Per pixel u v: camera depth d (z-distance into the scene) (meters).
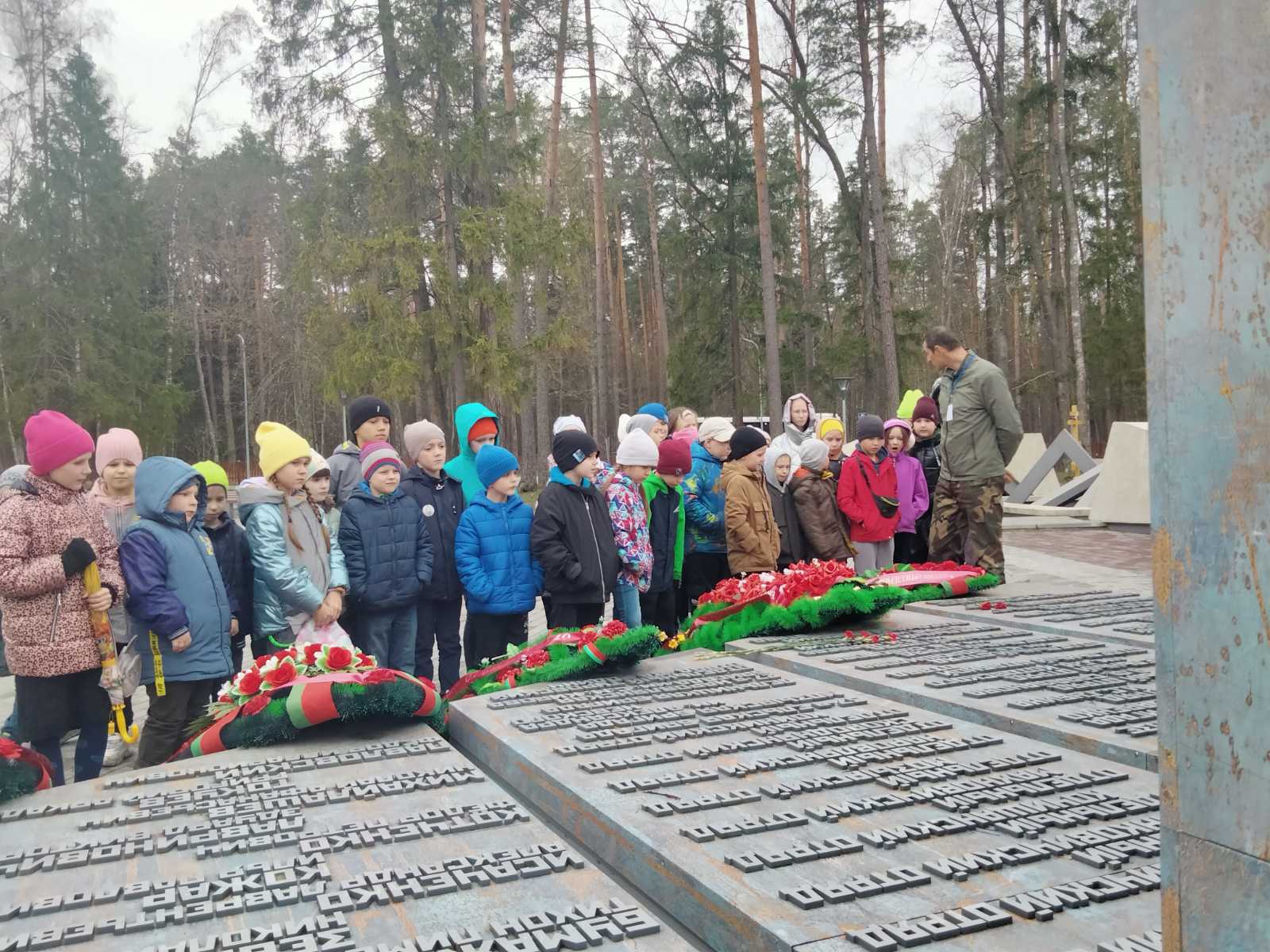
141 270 34.97
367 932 2.33
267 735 4.02
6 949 2.31
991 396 7.09
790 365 32.22
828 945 2.15
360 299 21.45
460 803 3.24
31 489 4.58
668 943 2.26
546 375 31.12
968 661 4.95
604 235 35.72
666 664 5.25
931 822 2.84
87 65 33.59
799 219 35.75
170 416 35.91
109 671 4.58
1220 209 1.18
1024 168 30.03
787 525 7.57
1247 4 1.15
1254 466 1.16
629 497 6.41
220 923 2.44
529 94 23.72
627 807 3.02
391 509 5.71
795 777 3.29
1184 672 1.25
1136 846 2.62
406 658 5.79
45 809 3.30
